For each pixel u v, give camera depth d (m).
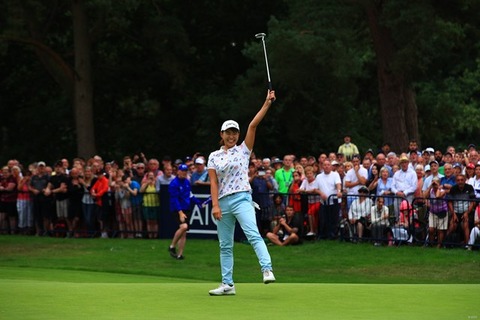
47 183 49.66
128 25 77.81
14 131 90.81
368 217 41.19
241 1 82.06
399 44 62.75
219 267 38.06
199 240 45.22
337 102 73.44
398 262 37.16
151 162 47.06
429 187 39.78
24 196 50.00
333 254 39.56
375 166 42.06
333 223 42.47
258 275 35.47
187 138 86.62
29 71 88.31
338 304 18.83
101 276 34.12
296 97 73.44
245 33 83.69
